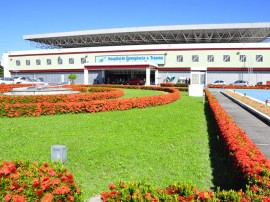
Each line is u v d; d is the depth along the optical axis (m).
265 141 8.44
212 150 7.37
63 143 7.83
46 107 12.75
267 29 49.81
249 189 3.80
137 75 51.03
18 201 3.19
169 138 8.52
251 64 45.09
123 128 9.88
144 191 3.38
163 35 54.34
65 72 53.19
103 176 5.55
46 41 63.06
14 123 10.72
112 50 49.97
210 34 53.47
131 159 6.54
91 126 10.16
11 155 6.77
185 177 5.54
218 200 3.21
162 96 17.27
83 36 57.53
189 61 46.97
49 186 3.43
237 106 18.16
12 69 57.53
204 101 19.91
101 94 17.81
